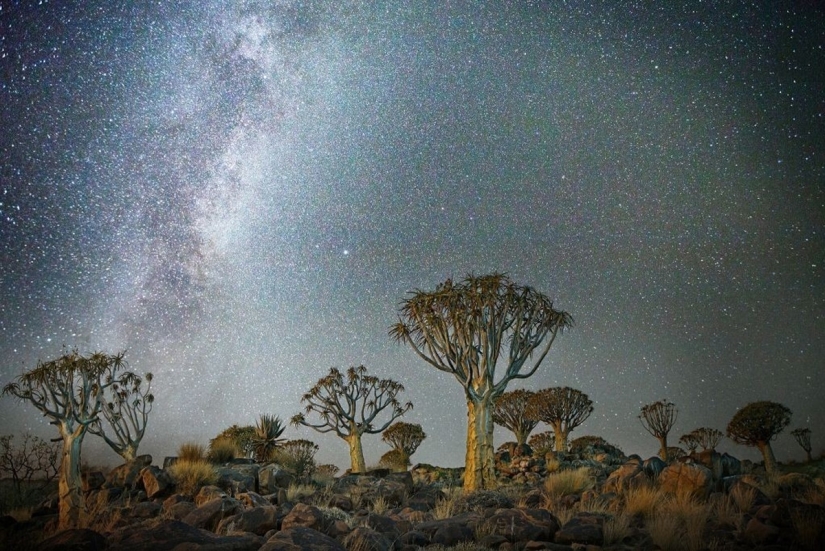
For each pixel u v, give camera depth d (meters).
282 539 6.43
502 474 19.23
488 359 16.48
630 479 11.34
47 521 11.77
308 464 17.61
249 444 22.19
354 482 14.09
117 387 19.88
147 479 12.61
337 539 7.43
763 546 6.88
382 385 25.83
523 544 7.45
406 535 7.94
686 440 26.91
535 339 17.31
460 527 8.01
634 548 7.16
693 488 10.30
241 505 8.76
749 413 22.41
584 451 21.98
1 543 9.47
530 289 17.56
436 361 16.67
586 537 7.49
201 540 6.52
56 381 13.17
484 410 16.22
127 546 6.31
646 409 25.61
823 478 14.16
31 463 17.81
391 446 28.02
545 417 25.22
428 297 17.08
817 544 6.89
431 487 15.73
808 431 25.89
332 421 24.52
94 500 12.34
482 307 16.61
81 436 12.97
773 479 12.71
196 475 12.62
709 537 7.47
